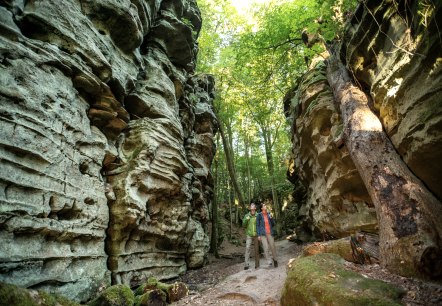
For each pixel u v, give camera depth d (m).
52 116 5.85
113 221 7.53
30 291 3.88
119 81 8.13
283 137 29.64
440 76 4.87
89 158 7.05
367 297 3.51
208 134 15.05
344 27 8.51
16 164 4.90
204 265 12.81
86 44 7.08
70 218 6.15
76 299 5.70
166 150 9.72
